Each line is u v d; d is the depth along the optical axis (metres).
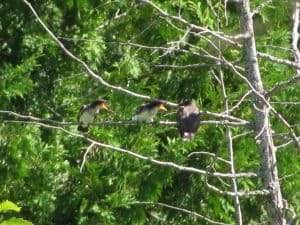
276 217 10.34
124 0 15.01
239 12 10.66
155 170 15.75
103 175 15.77
